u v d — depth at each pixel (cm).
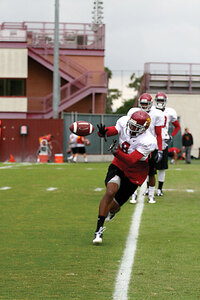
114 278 2248
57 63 12012
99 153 11888
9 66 14562
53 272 2341
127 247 2831
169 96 14025
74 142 10712
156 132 4394
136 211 4091
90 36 15188
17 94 14612
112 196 2953
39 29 14638
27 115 14612
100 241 2873
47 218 3762
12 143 11500
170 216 3859
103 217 2930
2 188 5631
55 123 11544
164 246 2858
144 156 2970
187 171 8069
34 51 14562
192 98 14000
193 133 14000
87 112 15162
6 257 2611
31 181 6384
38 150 11450
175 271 2359
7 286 2142
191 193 5256
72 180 6525
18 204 4459
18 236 3125
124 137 3044
